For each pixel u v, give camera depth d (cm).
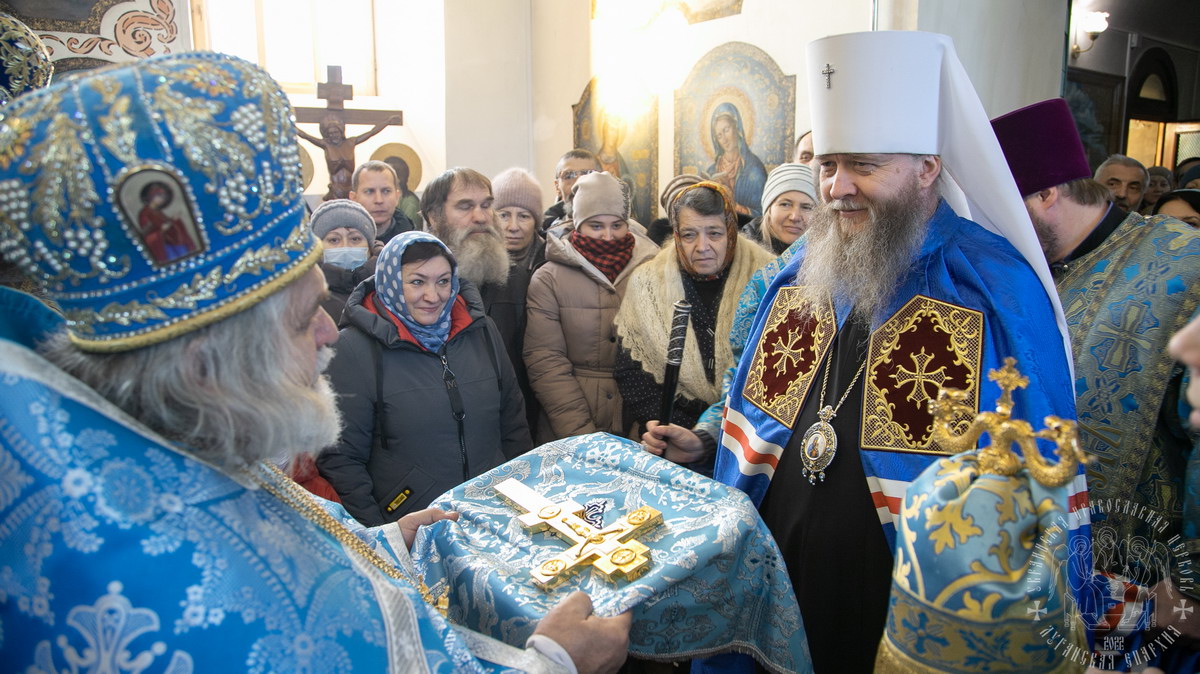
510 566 129
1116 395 176
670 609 127
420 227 580
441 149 560
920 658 89
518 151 572
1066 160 190
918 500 93
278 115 86
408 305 223
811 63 161
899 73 147
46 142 74
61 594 72
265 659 75
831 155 158
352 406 218
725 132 409
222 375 83
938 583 87
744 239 259
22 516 74
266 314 85
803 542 157
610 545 126
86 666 72
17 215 76
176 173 76
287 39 611
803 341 168
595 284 291
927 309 149
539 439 302
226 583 76
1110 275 185
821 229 164
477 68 552
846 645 154
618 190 295
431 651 90
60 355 85
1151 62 532
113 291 79
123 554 73
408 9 582
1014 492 88
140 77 77
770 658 135
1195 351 70
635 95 471
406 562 127
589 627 108
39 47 114
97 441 77
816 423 159
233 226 81
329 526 100
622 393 262
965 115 151
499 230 318
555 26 534
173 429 84
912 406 146
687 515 136
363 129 597
